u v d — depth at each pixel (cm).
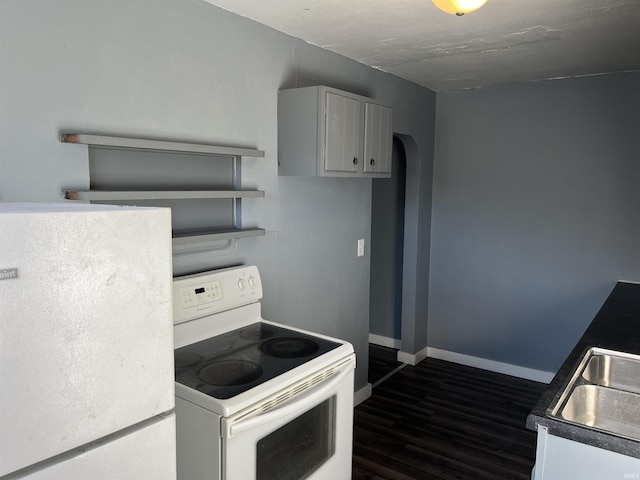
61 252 90
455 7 158
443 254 436
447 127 422
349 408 209
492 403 359
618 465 133
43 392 90
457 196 423
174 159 215
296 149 257
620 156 354
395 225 462
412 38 269
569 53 300
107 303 98
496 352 418
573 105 367
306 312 298
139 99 194
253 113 246
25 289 86
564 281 384
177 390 166
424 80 378
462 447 299
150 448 110
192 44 212
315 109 249
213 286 221
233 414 154
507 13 229
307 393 180
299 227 286
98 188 188
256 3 218
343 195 322
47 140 167
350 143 271
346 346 209
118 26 184
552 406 151
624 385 195
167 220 108
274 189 264
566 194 377
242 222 246
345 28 253
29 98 161
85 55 175
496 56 307
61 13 167
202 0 214
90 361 96
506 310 411
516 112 390
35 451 89
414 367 427
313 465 191
